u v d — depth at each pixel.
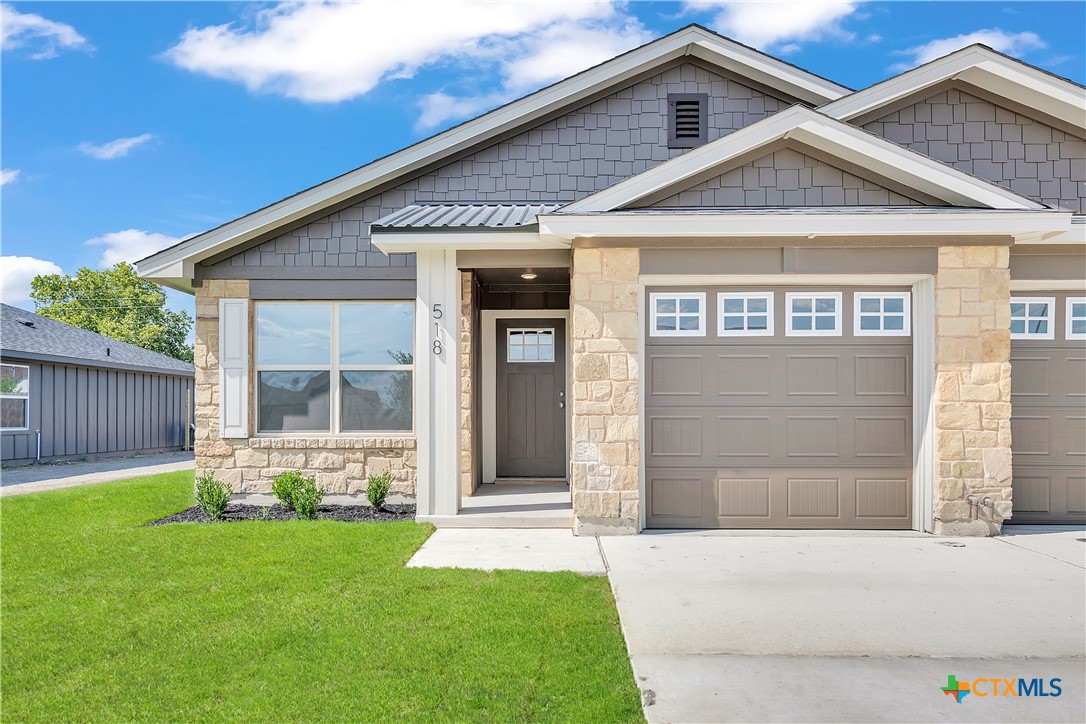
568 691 3.28
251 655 3.69
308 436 8.79
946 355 6.74
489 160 8.96
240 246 8.74
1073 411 7.33
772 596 4.77
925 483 6.90
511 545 6.33
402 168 8.76
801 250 6.83
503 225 6.84
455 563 5.63
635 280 6.84
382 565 5.49
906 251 6.80
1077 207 7.62
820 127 6.66
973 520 6.71
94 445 18.19
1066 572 5.42
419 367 7.42
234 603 4.52
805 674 3.52
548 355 10.41
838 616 4.37
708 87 9.01
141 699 3.22
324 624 4.13
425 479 7.40
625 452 6.78
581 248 6.85
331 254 8.77
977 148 7.71
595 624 4.14
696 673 3.52
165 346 43.78
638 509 6.84
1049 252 7.11
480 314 10.24
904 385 7.08
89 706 3.16
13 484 11.78
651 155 8.95
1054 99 7.45
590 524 6.78
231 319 8.74
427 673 3.46
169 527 6.98
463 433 8.93
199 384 8.74
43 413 16.36
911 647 3.88
